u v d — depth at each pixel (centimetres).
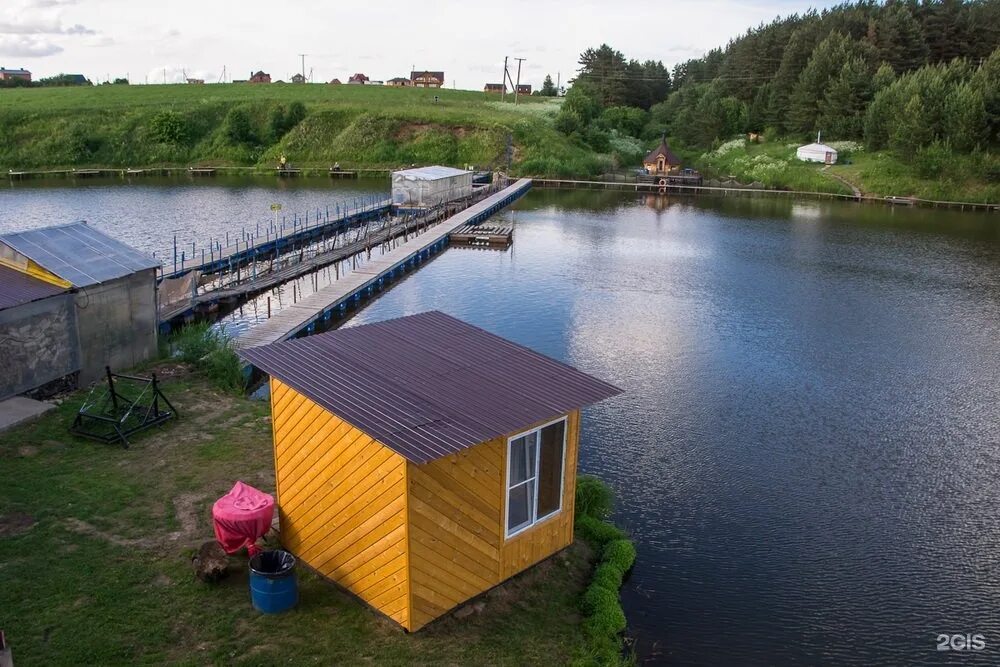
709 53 16688
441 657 1055
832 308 3659
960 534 1725
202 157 9362
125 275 2073
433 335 1444
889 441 2194
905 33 10962
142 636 1050
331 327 3144
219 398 1992
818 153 9206
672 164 9512
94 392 1945
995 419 2366
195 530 1331
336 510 1162
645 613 1403
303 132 9669
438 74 18975
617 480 1911
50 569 1185
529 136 9625
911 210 7394
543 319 3388
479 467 1128
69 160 8844
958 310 3653
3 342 1772
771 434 2217
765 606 1452
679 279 4253
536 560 1312
